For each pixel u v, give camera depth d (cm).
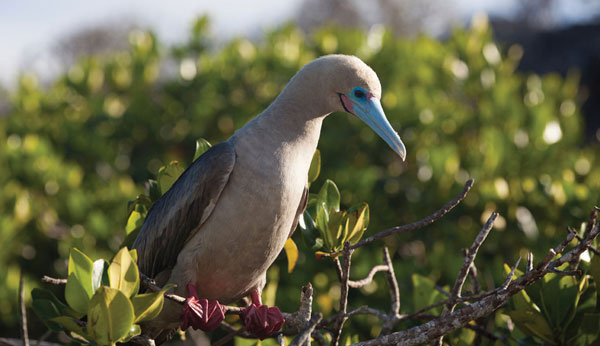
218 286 543
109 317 405
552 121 1312
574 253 428
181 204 523
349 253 456
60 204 1378
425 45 1488
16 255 1368
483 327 609
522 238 1096
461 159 1277
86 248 1298
